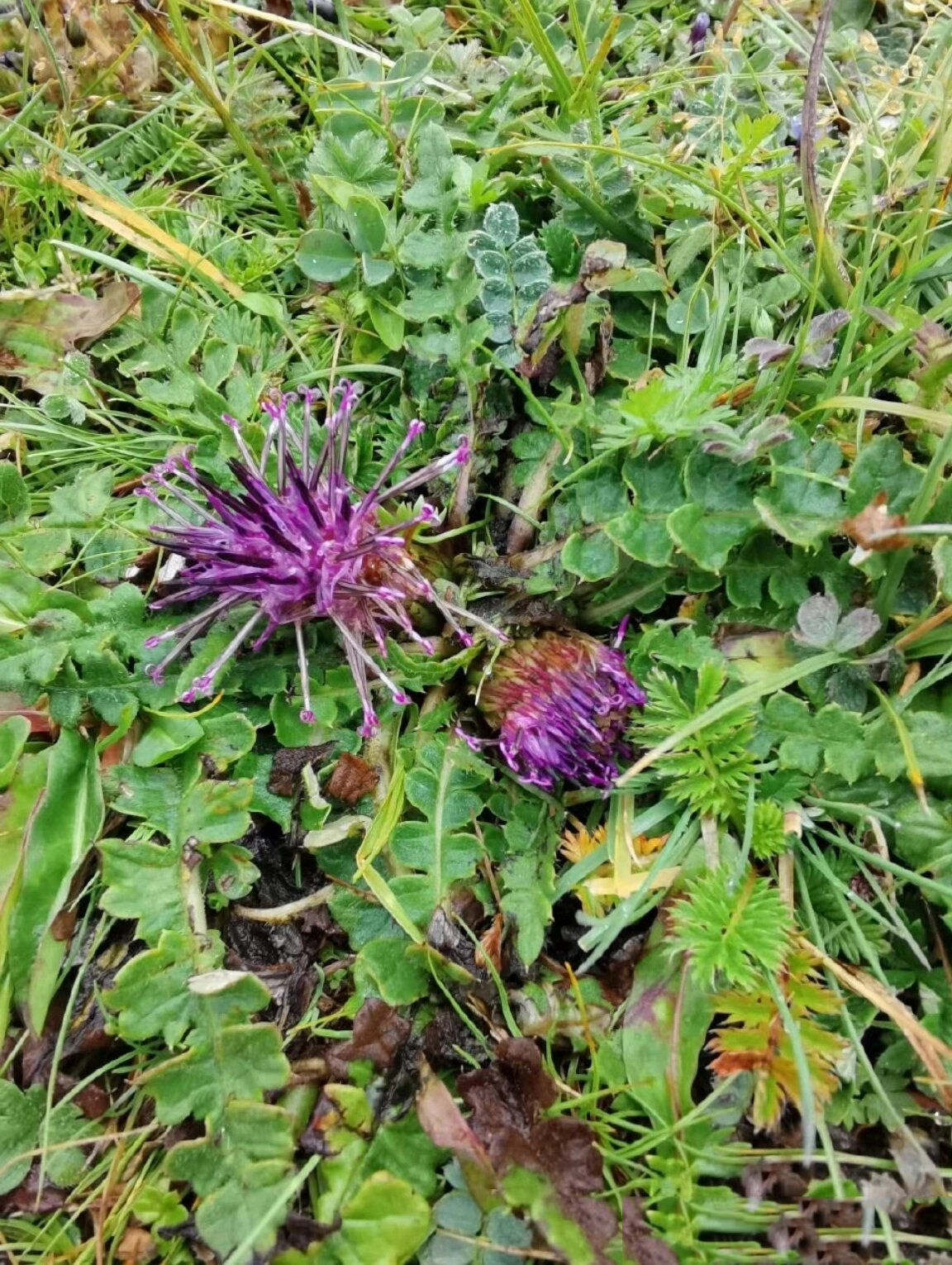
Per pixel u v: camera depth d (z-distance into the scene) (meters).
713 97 0.19
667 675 0.14
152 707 0.14
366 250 0.17
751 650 0.15
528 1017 0.13
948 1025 0.12
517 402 0.17
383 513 0.15
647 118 0.20
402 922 0.13
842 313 0.14
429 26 0.22
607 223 0.17
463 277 0.17
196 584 0.14
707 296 0.17
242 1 0.22
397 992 0.13
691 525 0.14
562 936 0.14
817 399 0.16
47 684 0.14
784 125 0.20
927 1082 0.12
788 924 0.12
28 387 0.18
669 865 0.13
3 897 0.13
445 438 0.17
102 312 0.18
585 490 0.15
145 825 0.14
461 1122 0.12
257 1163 0.12
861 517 0.12
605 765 0.14
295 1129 0.12
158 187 0.21
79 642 0.15
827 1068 0.12
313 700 0.15
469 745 0.14
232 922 0.14
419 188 0.17
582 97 0.19
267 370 0.18
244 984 0.12
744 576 0.14
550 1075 0.12
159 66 0.22
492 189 0.17
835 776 0.14
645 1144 0.12
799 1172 0.12
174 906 0.13
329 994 0.13
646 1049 0.12
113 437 0.17
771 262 0.17
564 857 0.14
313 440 0.16
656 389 0.13
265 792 0.14
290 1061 0.13
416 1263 0.12
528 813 0.14
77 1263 0.12
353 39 0.22
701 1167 0.12
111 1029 0.12
